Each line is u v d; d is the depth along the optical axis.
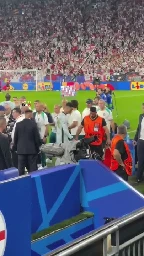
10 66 60.06
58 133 10.55
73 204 6.00
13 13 65.75
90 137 9.60
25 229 3.87
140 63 54.44
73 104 11.98
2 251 3.60
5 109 12.23
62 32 61.44
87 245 3.09
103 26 60.56
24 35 62.78
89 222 5.98
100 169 6.00
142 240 3.69
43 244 5.27
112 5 62.06
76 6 63.75
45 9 64.94
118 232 3.39
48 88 49.47
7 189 3.63
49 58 58.97
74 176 5.99
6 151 8.12
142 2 60.38
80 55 58.03
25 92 46.56
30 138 9.97
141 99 38.03
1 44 62.34
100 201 6.03
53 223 5.65
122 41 58.00
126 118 26.80
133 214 3.65
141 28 58.34
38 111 12.38
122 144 8.38
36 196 5.34
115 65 54.88
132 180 11.26
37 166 10.30
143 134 10.79
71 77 50.31
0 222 3.56
